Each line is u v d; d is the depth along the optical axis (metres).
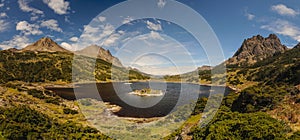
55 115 74.06
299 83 85.56
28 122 54.97
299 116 48.75
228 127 34.94
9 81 184.12
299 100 56.12
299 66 98.38
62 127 55.12
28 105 82.56
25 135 49.56
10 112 57.06
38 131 52.06
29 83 179.62
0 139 46.72
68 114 77.31
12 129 49.47
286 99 60.06
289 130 40.69
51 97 106.50
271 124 34.16
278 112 54.31
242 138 33.12
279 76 109.62
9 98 87.12
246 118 36.84
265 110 57.72
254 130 32.78
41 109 80.81
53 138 49.62
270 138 32.28
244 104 62.91
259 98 61.16
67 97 117.31
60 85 182.38
